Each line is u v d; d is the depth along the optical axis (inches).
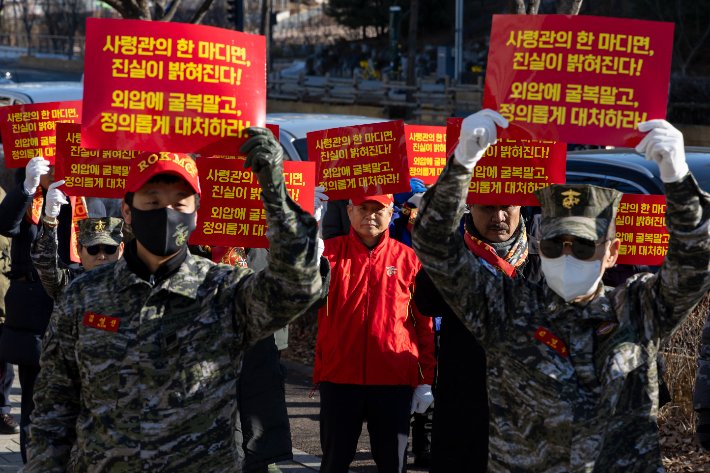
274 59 2413.9
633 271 202.4
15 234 228.8
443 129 247.1
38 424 127.9
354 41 2410.2
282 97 1408.7
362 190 211.9
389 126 210.8
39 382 128.6
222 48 132.1
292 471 254.2
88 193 181.0
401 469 202.5
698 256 119.3
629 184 261.7
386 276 204.8
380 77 1758.1
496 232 178.4
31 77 2092.8
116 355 121.7
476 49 1910.7
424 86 1274.6
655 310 125.0
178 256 124.8
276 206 116.0
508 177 173.0
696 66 1473.9
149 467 120.4
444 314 171.3
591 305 125.6
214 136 132.3
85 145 130.4
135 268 124.3
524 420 126.1
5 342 232.8
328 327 204.7
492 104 135.9
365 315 202.4
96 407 122.6
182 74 131.1
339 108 1326.3
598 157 274.7
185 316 122.6
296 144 352.5
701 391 189.0
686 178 117.6
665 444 249.6
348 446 202.4
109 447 121.4
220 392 122.8
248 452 198.5
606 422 123.0
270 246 117.2
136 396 121.1
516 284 129.7
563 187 125.0
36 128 221.5
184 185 124.3
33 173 184.4
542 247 125.9
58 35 2748.5
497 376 129.0
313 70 2096.5
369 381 200.5
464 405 170.2
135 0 471.5
